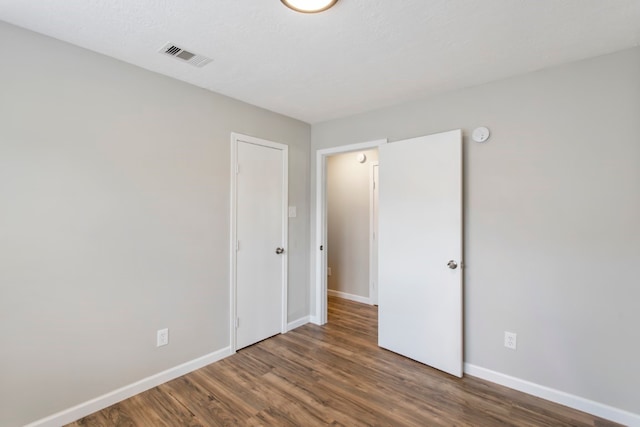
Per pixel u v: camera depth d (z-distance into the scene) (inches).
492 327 94.8
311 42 74.3
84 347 77.8
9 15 64.2
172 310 94.9
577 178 82.0
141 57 82.0
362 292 178.7
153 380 90.5
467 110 100.0
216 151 106.4
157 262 91.3
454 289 97.5
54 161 73.0
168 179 93.7
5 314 67.0
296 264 138.2
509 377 91.7
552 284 85.4
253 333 119.9
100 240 80.2
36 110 70.6
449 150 99.0
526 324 89.1
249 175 117.5
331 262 193.5
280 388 90.4
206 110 103.4
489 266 95.3
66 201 74.8
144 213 88.4
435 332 102.0
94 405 79.1
